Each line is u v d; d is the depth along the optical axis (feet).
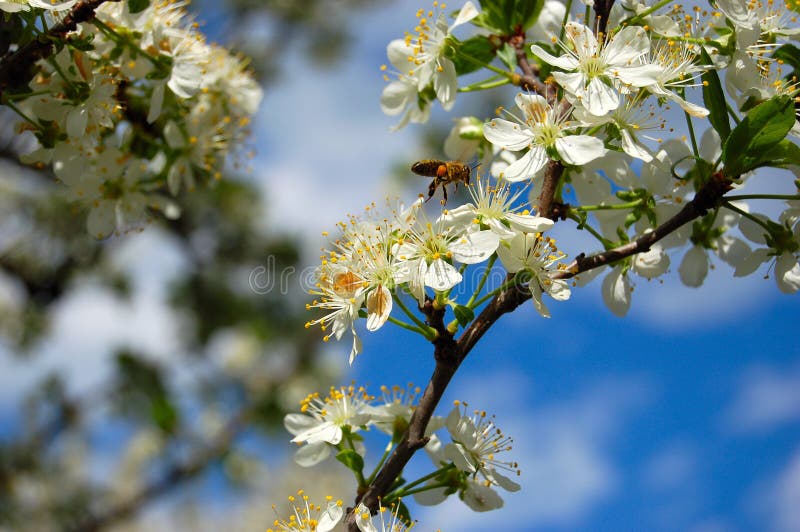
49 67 1.47
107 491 3.28
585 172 1.47
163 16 1.52
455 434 1.38
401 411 1.42
